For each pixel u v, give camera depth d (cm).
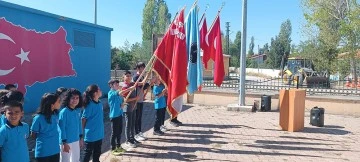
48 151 476
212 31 1044
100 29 1495
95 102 609
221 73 1042
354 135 994
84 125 600
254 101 1486
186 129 1035
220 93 1614
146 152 768
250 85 1827
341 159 748
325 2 2948
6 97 439
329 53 3028
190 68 905
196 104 1648
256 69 6288
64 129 520
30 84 1075
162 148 806
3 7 966
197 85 918
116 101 741
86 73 1395
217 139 910
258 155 767
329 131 1048
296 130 1036
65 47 1253
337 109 1430
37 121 473
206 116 1290
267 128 1068
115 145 754
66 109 527
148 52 4228
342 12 2917
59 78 1220
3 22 967
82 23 1347
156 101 943
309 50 3253
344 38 2780
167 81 832
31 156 690
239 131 1018
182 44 809
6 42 978
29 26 1069
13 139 407
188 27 908
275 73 5303
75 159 541
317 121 1122
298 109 1043
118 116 742
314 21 3012
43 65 1134
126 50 4453
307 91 1652
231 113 1371
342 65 2848
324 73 3031
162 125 1008
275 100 1483
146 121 1171
